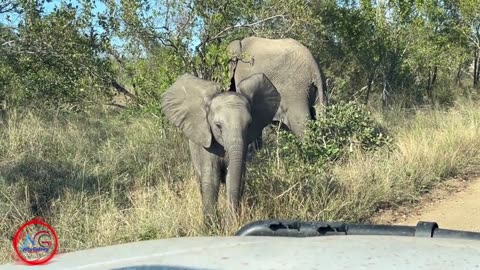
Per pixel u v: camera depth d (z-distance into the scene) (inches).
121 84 453.4
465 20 559.5
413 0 545.0
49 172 302.2
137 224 233.9
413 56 544.7
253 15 433.1
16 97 400.2
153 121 378.6
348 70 539.5
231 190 221.8
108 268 70.7
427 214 273.4
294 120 370.6
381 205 282.7
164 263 69.9
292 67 373.7
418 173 311.3
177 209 244.4
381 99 527.8
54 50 393.7
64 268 73.0
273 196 248.5
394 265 61.7
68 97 413.1
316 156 283.4
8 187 270.4
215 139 233.9
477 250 68.0
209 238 87.4
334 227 90.0
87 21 394.6
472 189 305.6
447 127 394.6
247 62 377.4
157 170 310.8
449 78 606.9
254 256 68.7
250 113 234.8
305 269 61.5
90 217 245.3
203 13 392.8
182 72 374.3
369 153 318.3
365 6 524.1
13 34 390.9
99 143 359.9
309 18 439.8
